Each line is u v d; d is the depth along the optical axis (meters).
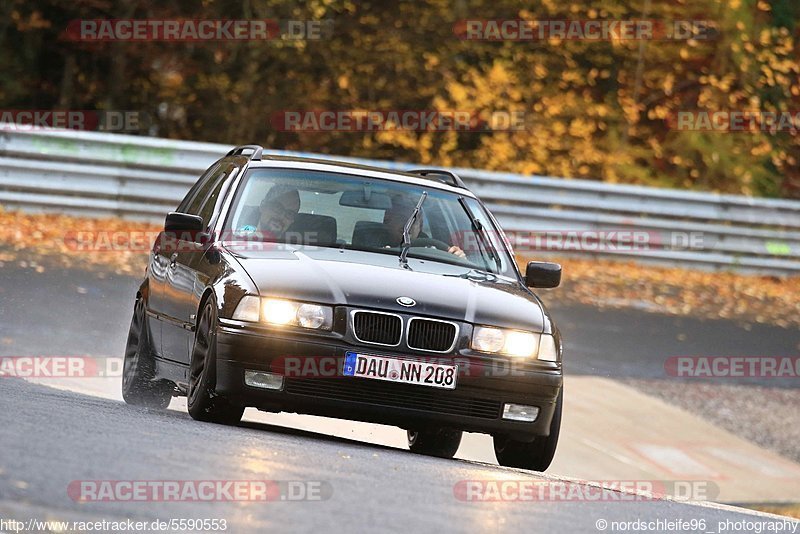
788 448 41.22
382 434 36.22
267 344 24.50
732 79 103.94
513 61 102.94
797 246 77.19
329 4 97.50
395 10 101.44
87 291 50.41
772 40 106.12
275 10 98.06
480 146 102.12
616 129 103.62
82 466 16.92
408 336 24.98
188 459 18.55
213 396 25.33
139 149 67.44
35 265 54.22
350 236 28.25
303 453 21.39
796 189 107.81
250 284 25.14
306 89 102.25
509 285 28.08
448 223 29.64
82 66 100.56
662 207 75.62
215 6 98.75
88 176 66.44
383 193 29.78
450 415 25.09
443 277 26.98
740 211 76.81
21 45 98.44
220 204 29.16
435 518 16.75
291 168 29.95
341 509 16.48
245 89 100.50
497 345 25.36
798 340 58.78
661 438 40.41
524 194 73.94
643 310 61.53
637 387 45.84
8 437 18.36
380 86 102.69
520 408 25.48
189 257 28.75
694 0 103.19
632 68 104.62
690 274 74.12
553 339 26.11
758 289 72.12
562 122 101.06
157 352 30.70
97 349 41.50
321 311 24.86
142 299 32.38
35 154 66.12
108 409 25.08
